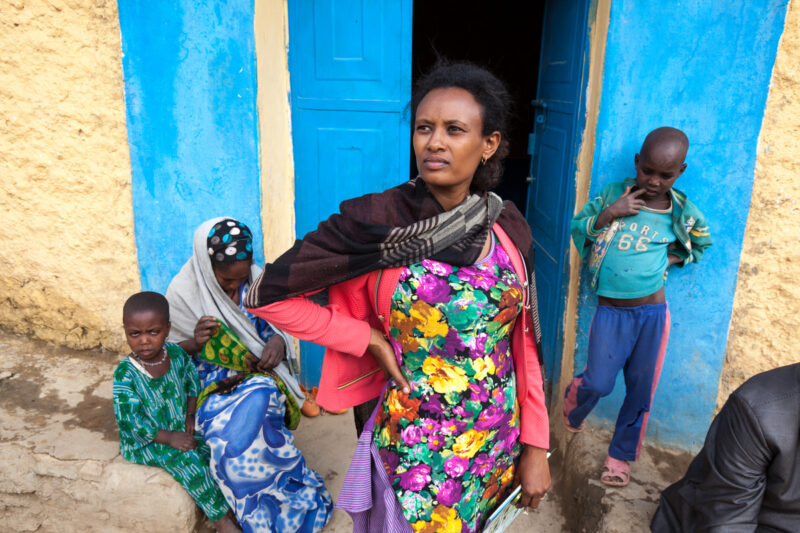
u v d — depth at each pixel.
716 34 2.53
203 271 2.47
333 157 3.28
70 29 2.89
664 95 2.64
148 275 3.23
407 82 3.12
